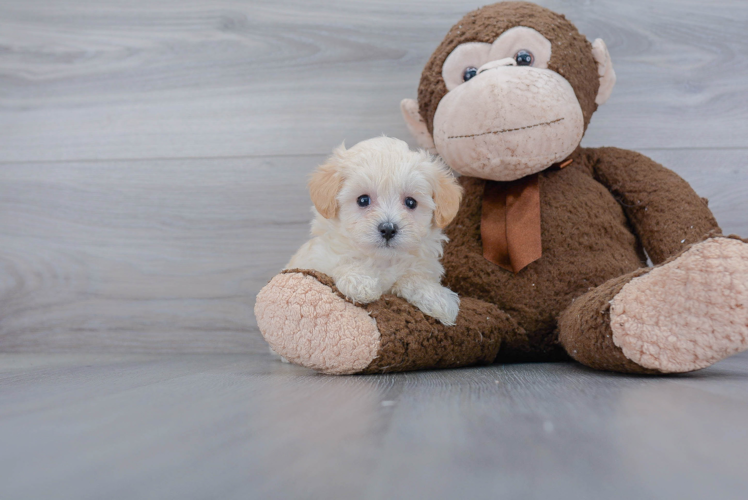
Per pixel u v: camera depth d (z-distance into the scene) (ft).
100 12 7.19
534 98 4.60
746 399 2.72
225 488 1.56
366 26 6.95
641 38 6.62
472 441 2.00
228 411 2.51
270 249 6.92
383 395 2.92
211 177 7.02
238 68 7.07
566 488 1.56
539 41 4.97
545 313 4.91
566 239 5.03
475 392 3.00
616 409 2.50
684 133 6.57
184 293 6.91
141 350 6.85
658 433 2.09
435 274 4.66
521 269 4.96
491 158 4.79
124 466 1.75
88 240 7.04
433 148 5.80
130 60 7.16
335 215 4.36
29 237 7.06
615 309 3.73
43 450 1.92
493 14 5.25
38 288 6.99
